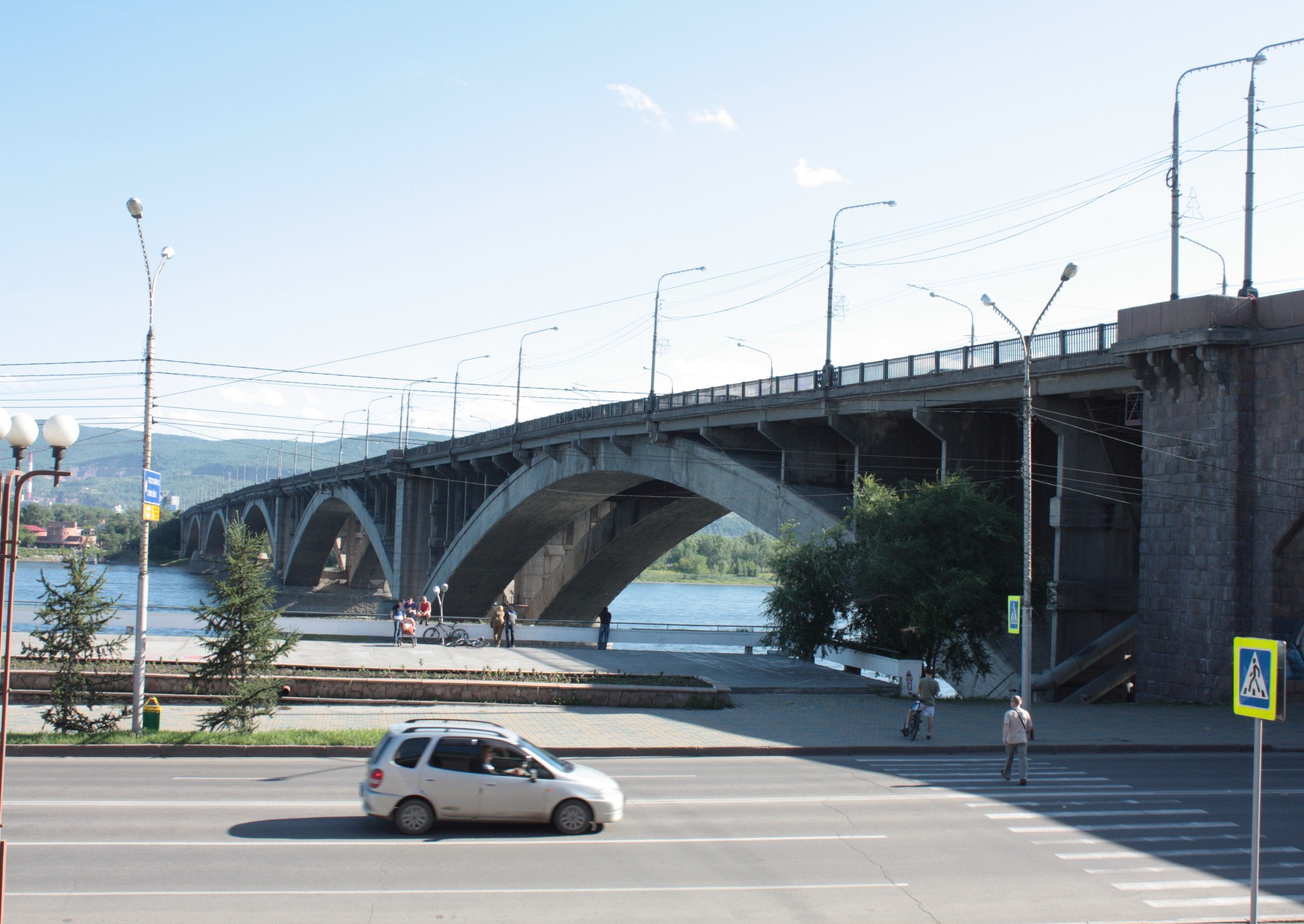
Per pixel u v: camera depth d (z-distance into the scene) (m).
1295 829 16.41
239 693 22.80
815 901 12.30
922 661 34.47
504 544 71.12
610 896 12.22
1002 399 34.72
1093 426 34.59
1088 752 24.33
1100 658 34.62
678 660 42.09
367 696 28.50
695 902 12.12
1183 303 30.39
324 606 110.38
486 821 14.98
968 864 14.10
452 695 28.95
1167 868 14.10
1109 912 12.21
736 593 182.62
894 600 34.62
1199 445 30.47
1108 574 34.62
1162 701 31.30
